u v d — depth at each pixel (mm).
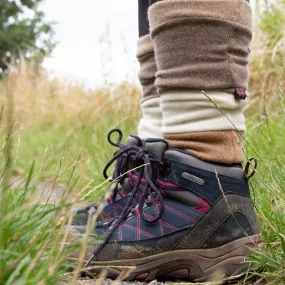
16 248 989
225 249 1363
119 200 1521
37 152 4316
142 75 1685
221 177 1363
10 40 19297
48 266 953
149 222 1353
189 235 1351
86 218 1554
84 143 3555
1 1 20641
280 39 3988
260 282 1340
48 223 1097
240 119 1419
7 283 847
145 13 1789
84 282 1271
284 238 1307
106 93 4730
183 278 1385
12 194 1263
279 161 2152
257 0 4156
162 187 1382
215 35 1324
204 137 1353
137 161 1430
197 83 1325
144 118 1709
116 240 1346
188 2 1327
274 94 3705
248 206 1416
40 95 5793
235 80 1350
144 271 1348
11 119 1214
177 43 1338
